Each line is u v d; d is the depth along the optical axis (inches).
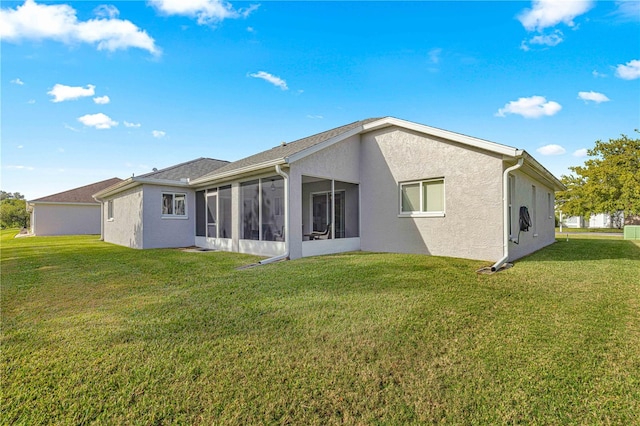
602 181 1016.2
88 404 97.3
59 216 1023.0
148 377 110.6
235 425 87.7
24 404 97.5
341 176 414.0
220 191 501.7
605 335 140.2
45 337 144.3
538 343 132.5
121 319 166.2
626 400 96.0
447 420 88.7
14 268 330.0
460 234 342.3
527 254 400.5
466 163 338.0
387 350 127.6
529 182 426.3
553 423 87.0
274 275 262.7
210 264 336.2
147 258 395.2
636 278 245.9
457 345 131.4
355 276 249.8
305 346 131.7
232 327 152.8
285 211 362.3
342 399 98.0
